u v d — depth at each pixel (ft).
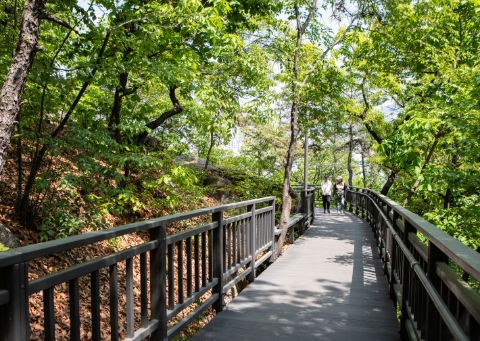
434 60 29.30
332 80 31.27
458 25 29.07
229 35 19.79
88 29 20.48
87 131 18.34
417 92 30.27
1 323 5.10
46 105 18.74
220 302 14.21
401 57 34.12
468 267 4.60
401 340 11.59
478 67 25.96
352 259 24.34
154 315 9.65
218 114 24.80
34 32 12.69
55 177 18.40
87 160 18.52
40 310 13.93
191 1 17.39
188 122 36.24
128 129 23.13
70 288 6.48
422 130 20.97
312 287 17.62
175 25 18.76
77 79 18.47
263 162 48.55
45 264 17.03
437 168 24.30
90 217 19.54
